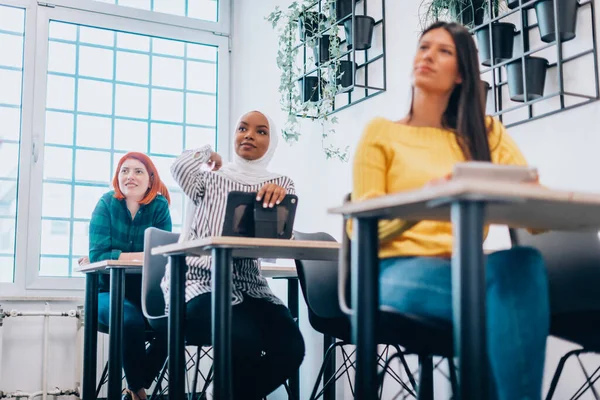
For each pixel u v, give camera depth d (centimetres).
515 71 263
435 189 116
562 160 256
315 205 395
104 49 454
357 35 345
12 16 433
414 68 185
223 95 484
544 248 219
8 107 427
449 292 157
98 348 411
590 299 205
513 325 138
